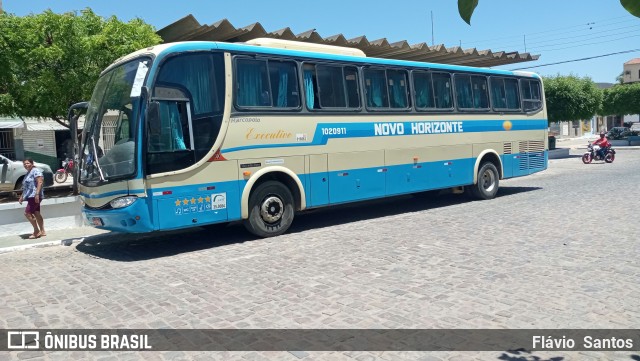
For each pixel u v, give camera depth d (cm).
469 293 594
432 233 959
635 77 6731
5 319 569
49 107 1261
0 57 1189
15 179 1748
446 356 434
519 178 2019
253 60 953
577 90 2912
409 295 593
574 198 1364
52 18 1219
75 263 845
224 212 909
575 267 691
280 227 999
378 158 1145
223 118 905
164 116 845
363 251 828
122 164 830
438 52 1576
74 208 1188
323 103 1049
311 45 1079
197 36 1288
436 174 1275
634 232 905
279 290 632
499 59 1803
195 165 870
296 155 1003
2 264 857
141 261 836
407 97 1212
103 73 973
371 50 1527
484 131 1400
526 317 516
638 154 3064
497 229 973
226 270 745
